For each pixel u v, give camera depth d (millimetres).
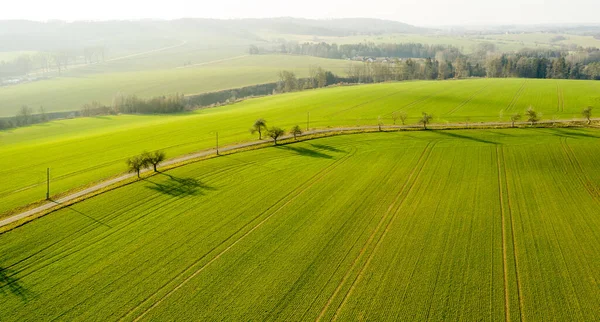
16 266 35719
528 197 49000
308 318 28906
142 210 47219
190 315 29344
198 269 34969
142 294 31734
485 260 35656
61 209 47750
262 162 64812
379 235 40219
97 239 40406
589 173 56500
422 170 59000
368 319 28641
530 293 31250
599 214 44250
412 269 34344
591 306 29719
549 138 73438
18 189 57312
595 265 34719
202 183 55938
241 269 34812
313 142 76188
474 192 50656
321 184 54406
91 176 61875
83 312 29781
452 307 29766
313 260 35969
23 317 29297
